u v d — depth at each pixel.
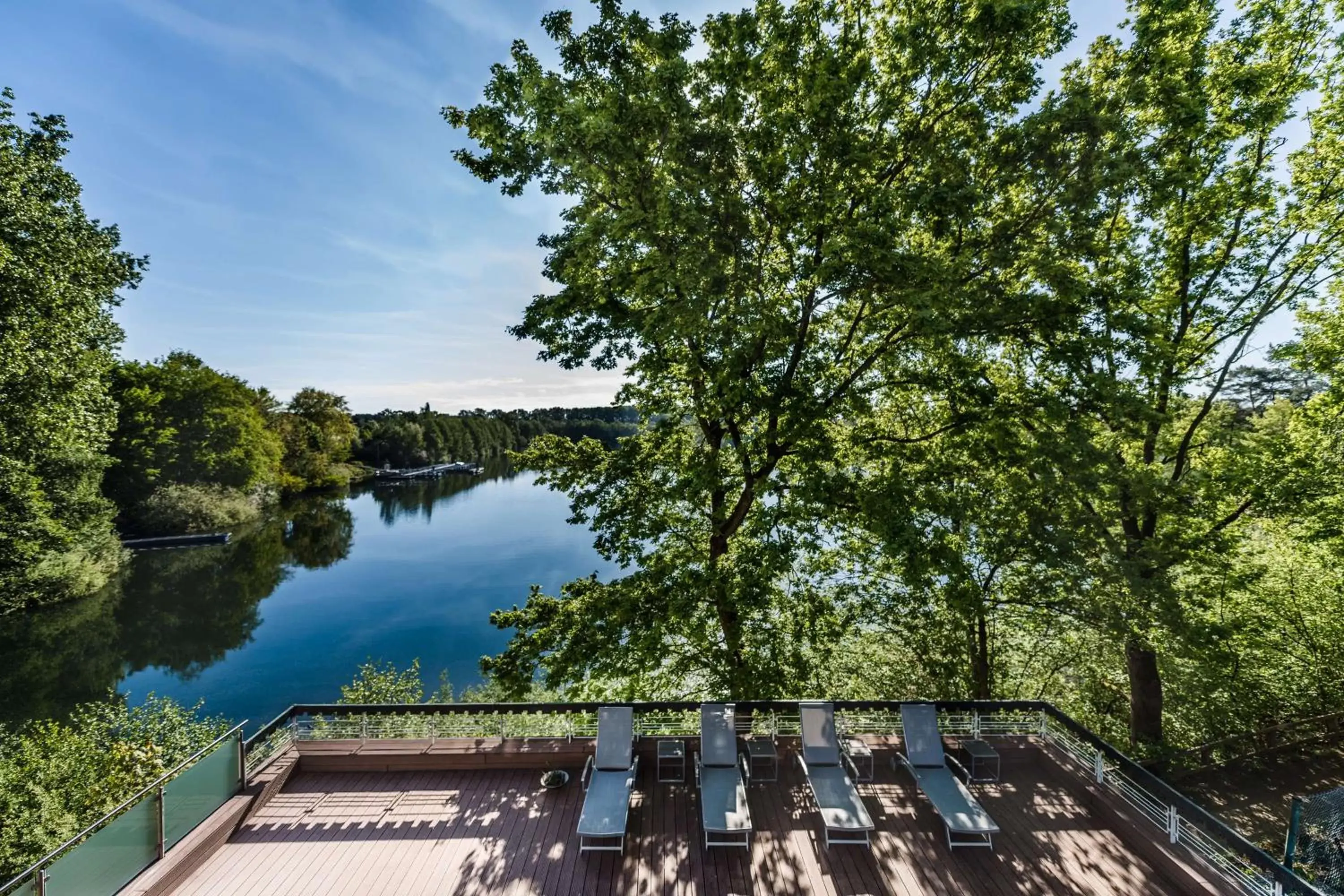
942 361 11.03
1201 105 9.73
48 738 13.17
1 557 25.56
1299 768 11.79
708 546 13.72
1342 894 7.04
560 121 8.95
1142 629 10.71
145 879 6.41
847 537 13.69
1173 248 12.50
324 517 61.50
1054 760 9.18
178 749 14.13
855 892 6.81
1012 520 11.54
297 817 7.99
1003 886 6.91
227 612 31.50
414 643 27.58
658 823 7.95
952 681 14.06
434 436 119.44
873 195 9.68
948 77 10.28
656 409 13.27
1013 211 10.72
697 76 10.28
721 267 9.27
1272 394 21.45
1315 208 11.55
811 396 11.02
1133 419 10.11
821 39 10.21
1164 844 7.22
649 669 11.98
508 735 9.79
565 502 74.69
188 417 52.03
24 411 18.11
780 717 10.10
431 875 6.98
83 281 19.41
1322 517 11.59
